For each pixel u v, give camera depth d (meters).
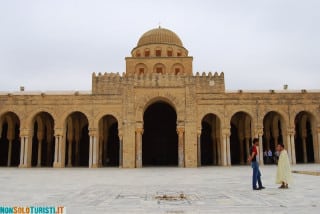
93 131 39.31
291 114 39.91
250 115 39.69
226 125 39.38
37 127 46.16
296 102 40.12
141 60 47.59
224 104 39.78
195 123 38.31
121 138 38.66
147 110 48.81
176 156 47.75
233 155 47.66
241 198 11.42
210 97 39.88
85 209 9.36
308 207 9.48
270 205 9.85
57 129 39.38
